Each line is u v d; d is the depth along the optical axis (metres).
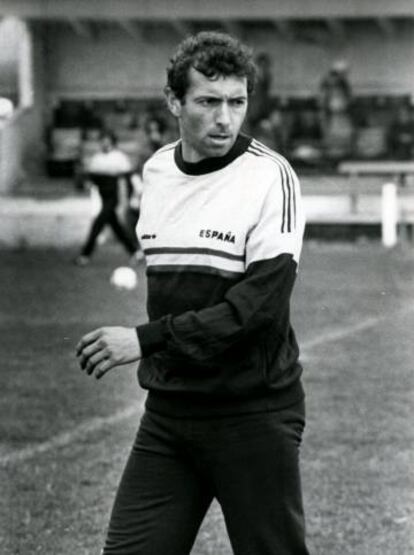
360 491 10.20
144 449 6.05
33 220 39.59
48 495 10.12
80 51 52.25
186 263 5.89
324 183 44.78
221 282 5.85
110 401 13.84
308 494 10.12
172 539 6.01
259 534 5.89
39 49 50.72
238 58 5.77
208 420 5.88
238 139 5.95
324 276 27.23
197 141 5.83
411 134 49.00
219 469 5.90
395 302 22.67
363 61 51.94
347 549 8.84
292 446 5.90
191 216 5.89
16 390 14.47
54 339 18.39
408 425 12.62
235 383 5.82
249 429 5.87
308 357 16.75
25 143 48.44
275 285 5.75
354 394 14.23
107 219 30.44
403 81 51.94
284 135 48.00
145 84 52.47
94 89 52.34
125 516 6.04
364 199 41.81
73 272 28.72
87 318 20.66
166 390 5.91
